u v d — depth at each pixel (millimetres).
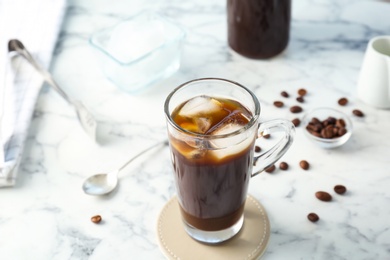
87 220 527
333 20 772
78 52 748
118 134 618
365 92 631
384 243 498
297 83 675
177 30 689
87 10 826
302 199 540
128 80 657
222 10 812
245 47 703
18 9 794
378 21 766
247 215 521
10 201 547
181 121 454
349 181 553
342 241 501
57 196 551
